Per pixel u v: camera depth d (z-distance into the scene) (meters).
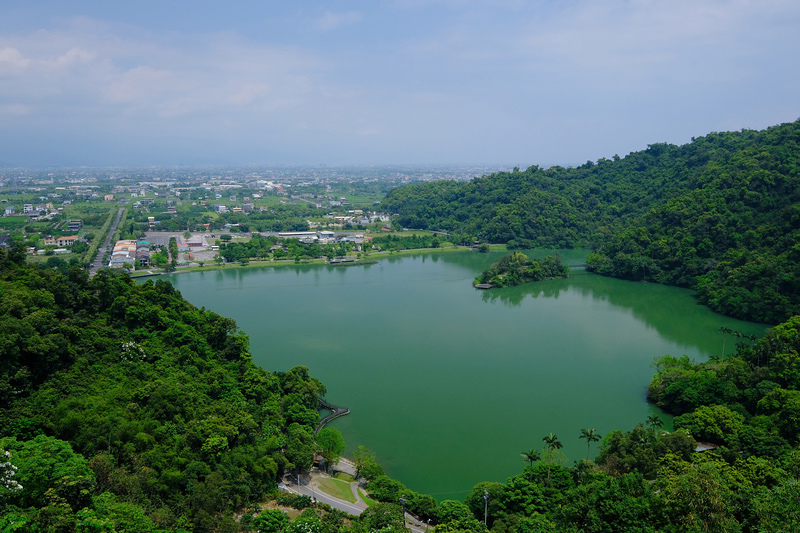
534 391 186.88
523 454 130.38
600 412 171.75
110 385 138.12
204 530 99.94
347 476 135.88
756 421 143.75
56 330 144.00
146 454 114.81
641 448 131.62
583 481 121.88
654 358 197.50
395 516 106.19
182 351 170.25
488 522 114.19
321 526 99.12
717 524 85.69
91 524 82.62
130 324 174.00
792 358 168.75
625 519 92.06
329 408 171.62
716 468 104.56
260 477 122.19
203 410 139.12
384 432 158.62
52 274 177.38
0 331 126.31
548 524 99.69
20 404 117.31
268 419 148.62
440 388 189.00
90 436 113.88
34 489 90.56
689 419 147.88
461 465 141.88
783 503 87.56
